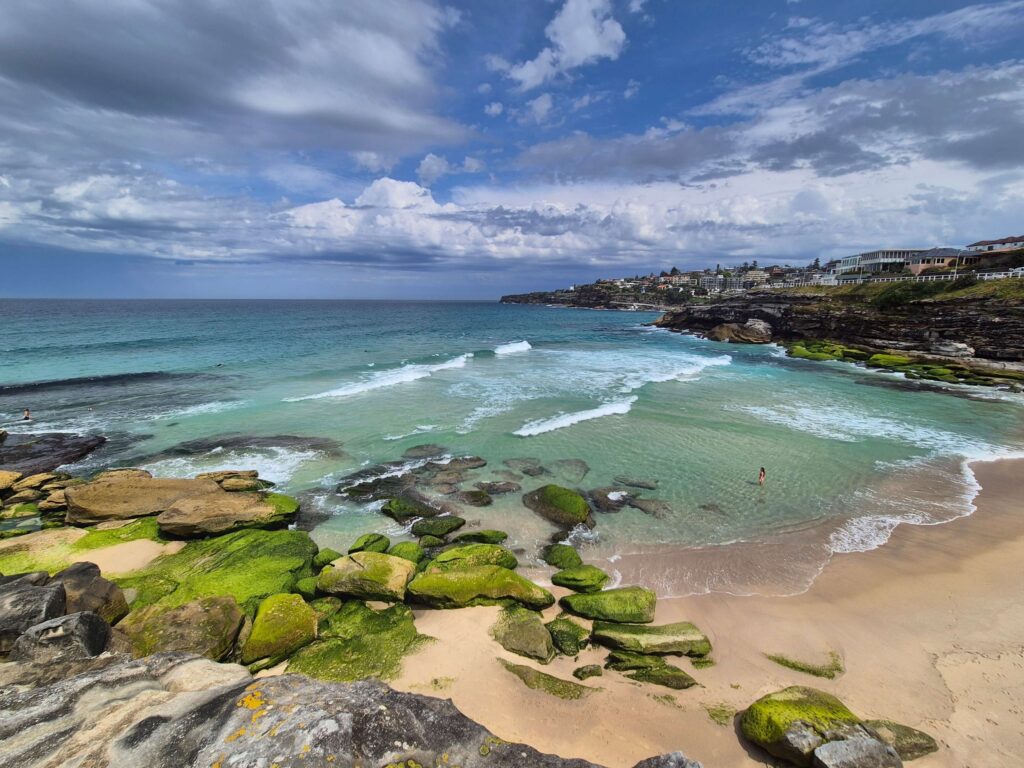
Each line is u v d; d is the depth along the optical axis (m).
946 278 63.53
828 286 86.81
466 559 12.70
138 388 31.55
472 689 9.05
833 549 13.83
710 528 15.05
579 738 8.02
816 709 7.86
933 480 18.45
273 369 38.34
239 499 15.61
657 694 8.95
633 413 26.77
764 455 20.89
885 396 33.00
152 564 13.06
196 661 6.68
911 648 9.95
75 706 5.42
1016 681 8.95
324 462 19.86
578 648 10.20
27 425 24.08
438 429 23.64
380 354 47.94
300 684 5.87
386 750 4.90
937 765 7.27
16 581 10.48
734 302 89.25
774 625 10.76
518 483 18.08
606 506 16.42
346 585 11.79
